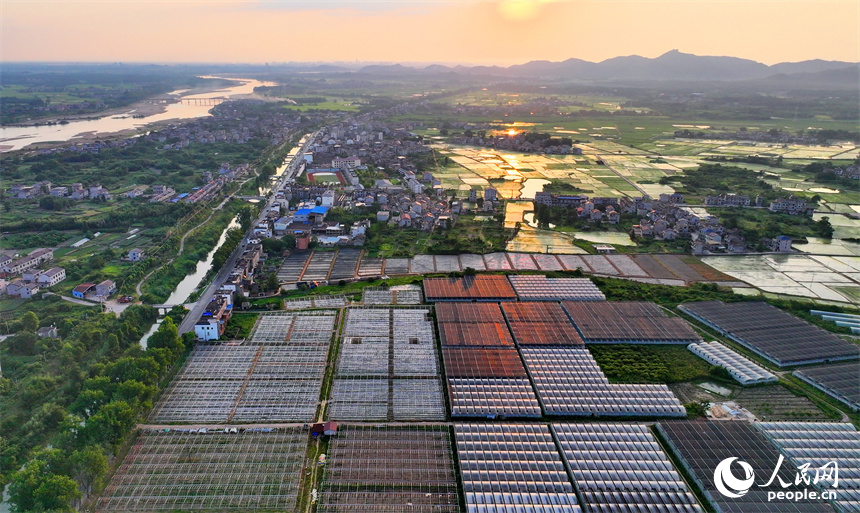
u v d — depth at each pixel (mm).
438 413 169375
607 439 155000
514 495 134375
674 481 140500
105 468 135750
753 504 132625
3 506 133125
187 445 153250
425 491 138625
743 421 164125
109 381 163750
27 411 164750
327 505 133625
